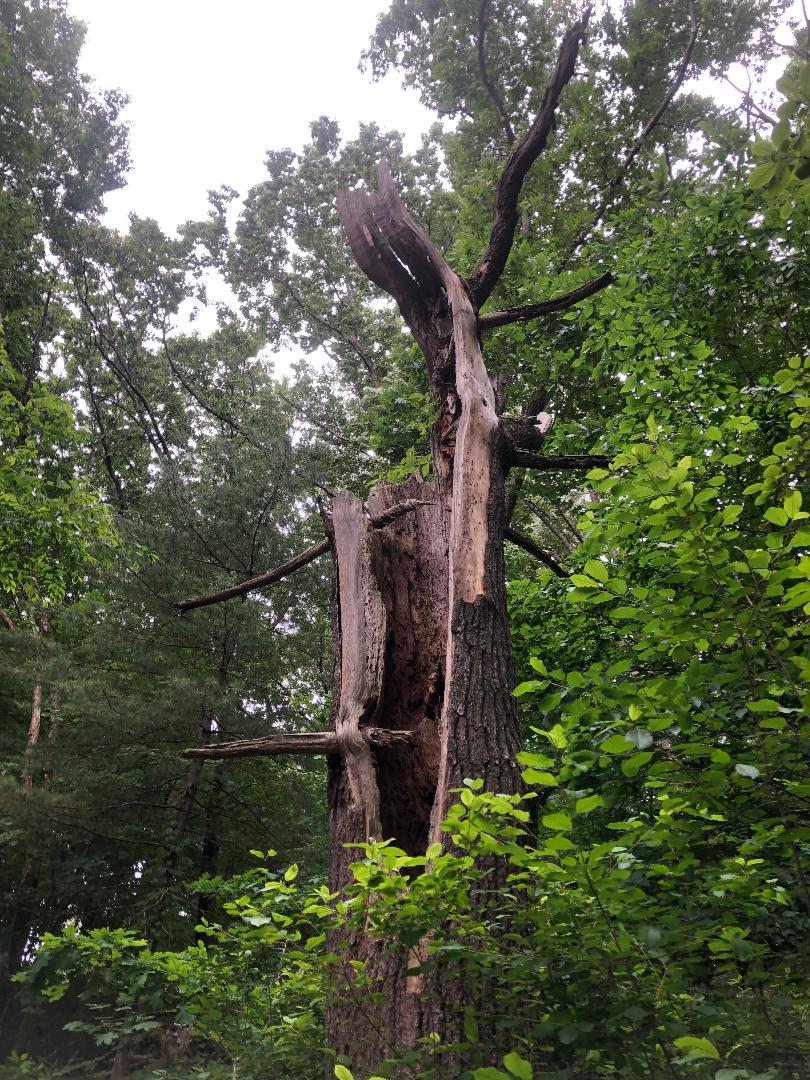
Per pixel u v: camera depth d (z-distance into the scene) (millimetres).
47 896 10820
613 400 9992
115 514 14008
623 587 2785
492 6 13453
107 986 5410
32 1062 8852
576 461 5562
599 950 2375
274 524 14258
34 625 16156
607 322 7496
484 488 4918
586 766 2543
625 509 4285
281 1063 4023
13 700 15734
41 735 15344
